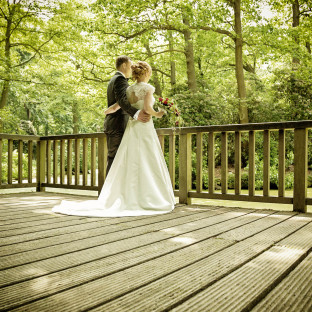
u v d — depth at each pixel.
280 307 1.14
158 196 3.30
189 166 4.04
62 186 5.21
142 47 14.55
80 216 3.05
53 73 15.08
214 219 2.88
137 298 1.20
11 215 3.12
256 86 13.22
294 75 12.35
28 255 1.77
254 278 1.40
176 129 4.10
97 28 12.20
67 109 19.36
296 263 1.64
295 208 3.31
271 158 11.27
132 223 2.69
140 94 3.22
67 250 1.87
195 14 11.58
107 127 3.49
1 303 1.16
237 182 3.69
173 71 15.12
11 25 11.77
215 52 16.41
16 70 11.69
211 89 15.95
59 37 12.16
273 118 12.45
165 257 1.72
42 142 5.51
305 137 3.27
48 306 1.14
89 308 1.12
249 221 2.77
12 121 12.00
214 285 1.33
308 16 13.26
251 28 11.84
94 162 4.82
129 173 3.30
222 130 3.77
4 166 10.12
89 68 13.83
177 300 1.18
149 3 11.50
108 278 1.42
